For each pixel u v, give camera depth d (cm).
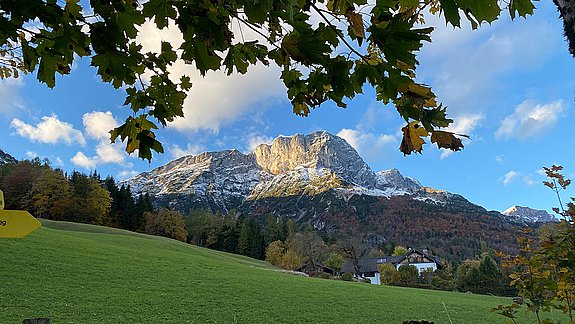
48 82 149
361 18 109
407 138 122
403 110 117
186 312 1362
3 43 144
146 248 3284
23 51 148
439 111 116
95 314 1220
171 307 1403
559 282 277
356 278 5178
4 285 1390
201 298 1588
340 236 9638
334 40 119
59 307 1243
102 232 4594
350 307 1681
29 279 1510
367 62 116
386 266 4928
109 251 2459
